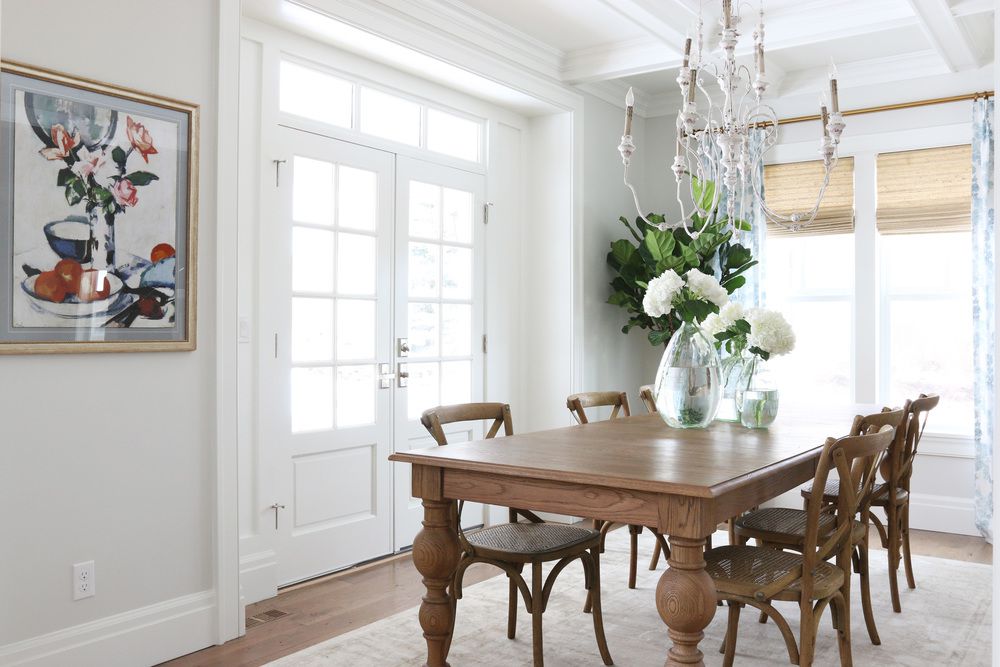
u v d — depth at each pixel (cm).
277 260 374
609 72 494
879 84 517
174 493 295
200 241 303
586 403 378
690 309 298
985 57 480
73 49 264
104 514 274
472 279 493
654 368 600
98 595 272
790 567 250
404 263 443
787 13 419
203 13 303
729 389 344
